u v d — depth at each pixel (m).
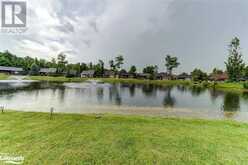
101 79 76.94
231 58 60.28
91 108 14.43
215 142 6.05
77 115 9.63
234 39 59.28
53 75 85.38
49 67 100.75
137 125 7.91
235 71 60.09
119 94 27.19
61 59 95.88
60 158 4.61
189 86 55.81
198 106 18.22
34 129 6.83
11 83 38.75
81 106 15.31
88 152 5.00
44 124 7.57
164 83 69.06
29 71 87.31
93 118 8.98
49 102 17.05
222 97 27.30
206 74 78.50
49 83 45.34
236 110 16.09
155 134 6.73
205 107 17.61
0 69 77.94
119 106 16.19
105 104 17.16
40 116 9.06
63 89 31.11
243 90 41.50
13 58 97.50
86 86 40.62
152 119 9.41
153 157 4.84
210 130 7.50
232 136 6.75
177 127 7.84
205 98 25.73
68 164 4.34
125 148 5.36
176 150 5.33
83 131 6.76
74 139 5.91
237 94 32.41
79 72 94.62
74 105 15.78
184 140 6.18
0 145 5.27
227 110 15.98
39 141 5.66
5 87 29.83
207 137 6.55
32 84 39.53
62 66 95.94
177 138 6.37
